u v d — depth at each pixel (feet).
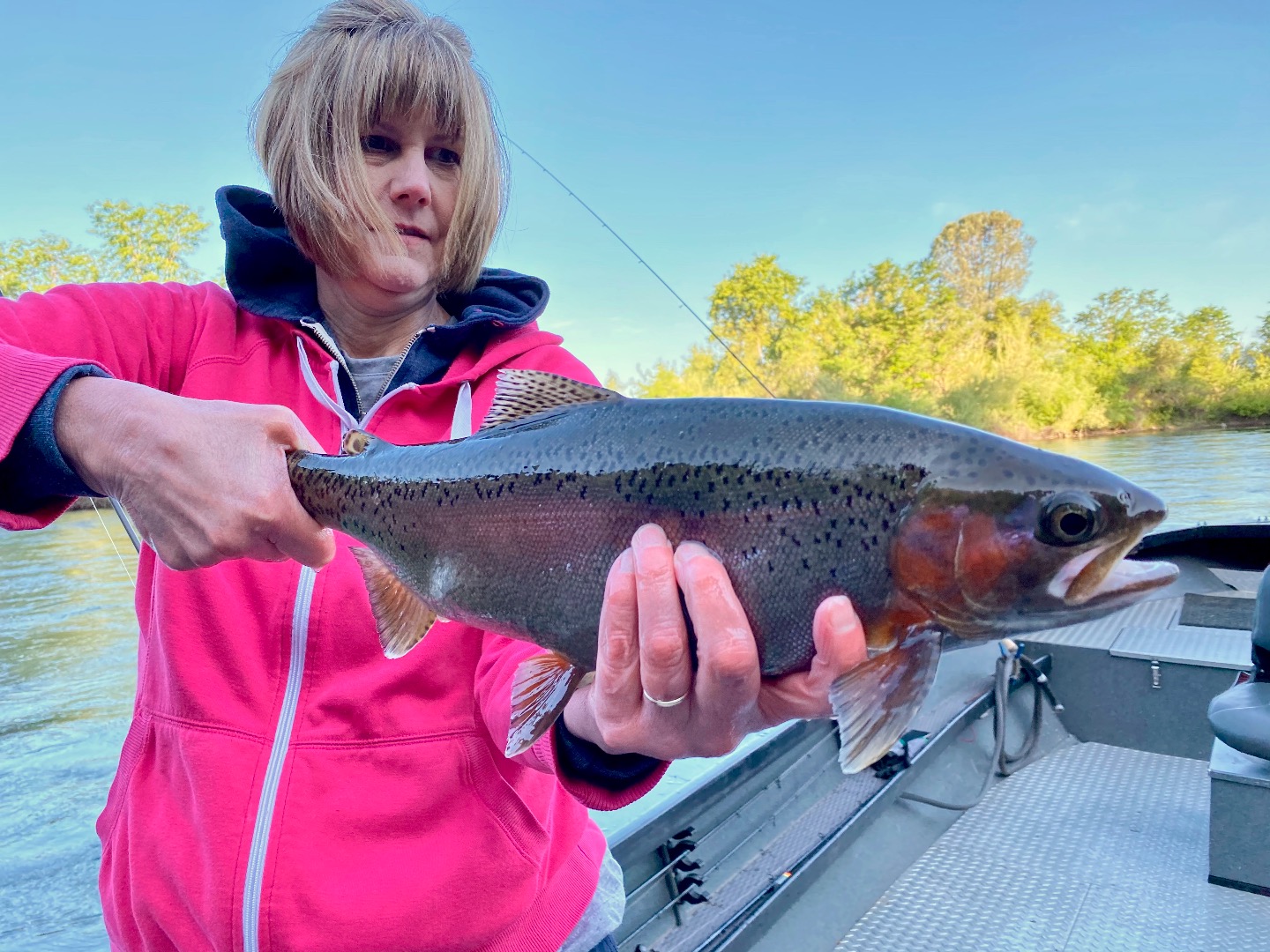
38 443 1.37
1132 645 4.07
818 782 3.47
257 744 1.61
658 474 1.49
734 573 1.43
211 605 1.65
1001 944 2.54
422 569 1.68
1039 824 3.23
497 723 1.57
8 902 4.23
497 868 1.64
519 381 1.71
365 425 1.88
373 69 1.72
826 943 2.59
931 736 3.66
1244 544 5.24
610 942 1.96
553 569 1.55
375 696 1.63
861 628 1.31
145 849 1.60
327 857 1.56
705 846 2.92
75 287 1.81
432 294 2.05
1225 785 2.74
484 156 1.89
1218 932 2.53
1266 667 2.85
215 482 1.38
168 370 1.88
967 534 1.38
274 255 1.91
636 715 1.35
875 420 1.45
